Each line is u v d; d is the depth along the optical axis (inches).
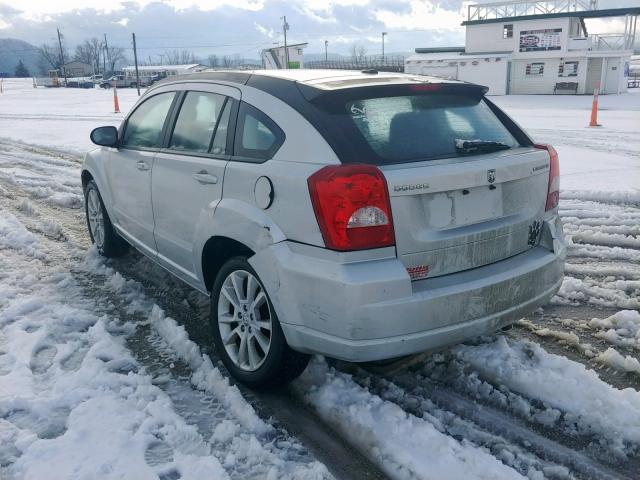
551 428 122.3
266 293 126.6
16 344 152.3
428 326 116.1
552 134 575.5
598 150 466.6
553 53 1578.5
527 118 768.9
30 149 511.5
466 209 122.6
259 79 143.4
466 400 132.0
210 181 143.3
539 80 1620.3
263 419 126.9
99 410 123.6
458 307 118.6
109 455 110.3
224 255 150.9
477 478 105.9
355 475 109.3
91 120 785.6
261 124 134.5
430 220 118.3
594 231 254.7
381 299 111.8
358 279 111.0
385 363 147.4
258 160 131.0
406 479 107.2
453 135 132.3
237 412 126.6
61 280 205.0
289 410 130.4
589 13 1533.0
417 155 123.0
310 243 116.9
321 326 116.4
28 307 176.2
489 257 127.3
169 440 116.3
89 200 234.5
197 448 114.7
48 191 340.8
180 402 131.5
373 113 127.6
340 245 112.5
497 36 1652.3
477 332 123.6
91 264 221.1
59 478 104.2
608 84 1578.5
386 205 112.8
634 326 165.2
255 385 135.9
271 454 113.0
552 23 1569.9
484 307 122.3
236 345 143.3
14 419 122.2
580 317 174.6
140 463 108.8
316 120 123.3
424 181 115.3
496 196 127.3
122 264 222.1
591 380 135.6
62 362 145.6
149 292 195.2
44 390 132.1
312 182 115.1
